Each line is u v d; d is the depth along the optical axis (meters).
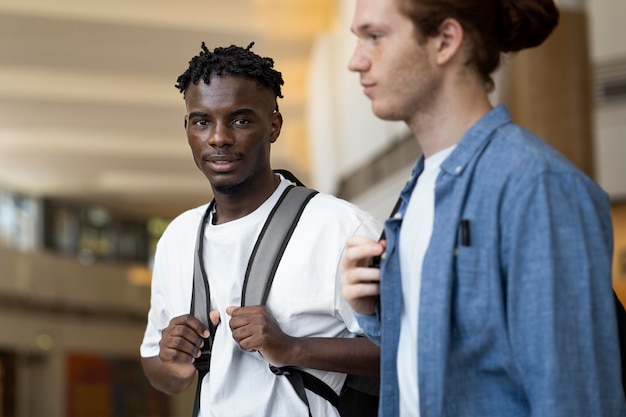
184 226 2.75
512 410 1.77
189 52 18.44
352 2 12.75
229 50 2.54
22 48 18.09
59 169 27.31
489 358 1.79
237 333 2.43
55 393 30.47
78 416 31.22
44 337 30.19
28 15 16.78
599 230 1.74
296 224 2.58
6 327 28.66
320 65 16.83
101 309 32.50
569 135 7.04
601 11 8.16
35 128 23.20
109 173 28.94
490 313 1.76
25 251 29.20
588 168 7.07
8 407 29.19
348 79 13.55
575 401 1.67
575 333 1.69
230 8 16.61
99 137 24.61
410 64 1.87
